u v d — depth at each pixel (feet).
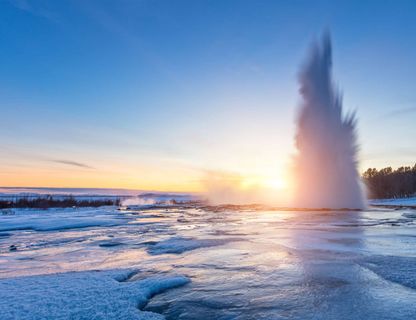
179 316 17.65
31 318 16.26
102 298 19.30
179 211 127.65
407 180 295.28
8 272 28.50
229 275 25.27
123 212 127.95
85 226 72.95
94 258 34.32
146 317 16.75
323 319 16.44
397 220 69.87
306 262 28.73
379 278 23.25
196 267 28.12
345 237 43.65
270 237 45.09
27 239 52.80
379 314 16.83
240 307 18.65
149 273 26.48
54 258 35.06
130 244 43.78
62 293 20.12
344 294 20.11
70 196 231.91
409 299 18.95
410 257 30.01
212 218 87.10
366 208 116.26
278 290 21.30
